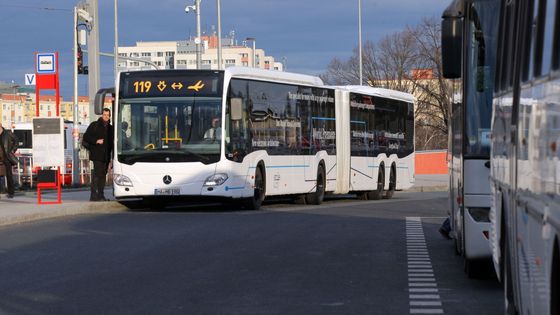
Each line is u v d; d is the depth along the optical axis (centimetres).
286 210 2480
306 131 2783
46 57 3444
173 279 1134
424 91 7725
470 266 1125
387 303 960
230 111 2350
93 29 3291
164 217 2148
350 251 1447
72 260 1330
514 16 769
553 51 525
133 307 937
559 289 514
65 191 3566
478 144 1081
